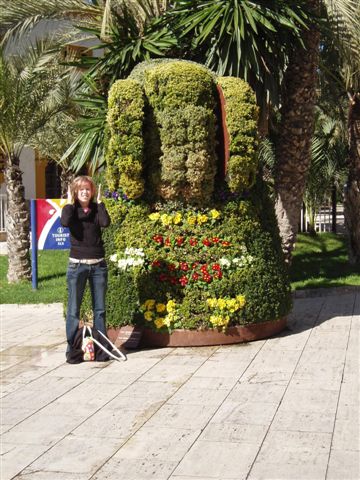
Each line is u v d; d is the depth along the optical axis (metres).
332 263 14.24
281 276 8.00
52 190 21.98
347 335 7.94
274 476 4.15
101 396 5.90
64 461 4.52
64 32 12.89
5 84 11.74
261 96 9.13
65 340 8.38
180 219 7.54
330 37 9.80
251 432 4.89
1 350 7.93
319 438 4.72
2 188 19.67
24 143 12.70
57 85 12.33
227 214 7.60
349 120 13.58
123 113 7.16
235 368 6.62
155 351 7.41
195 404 5.57
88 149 9.18
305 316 9.18
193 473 4.25
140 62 8.88
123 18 9.85
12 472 4.38
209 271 7.47
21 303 11.15
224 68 8.72
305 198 17.50
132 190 7.41
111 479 4.22
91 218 7.06
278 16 8.52
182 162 7.26
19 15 10.91
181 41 9.12
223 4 8.61
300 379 6.18
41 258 15.39
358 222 13.80
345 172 16.98
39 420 5.34
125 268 7.53
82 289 7.13
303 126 10.43
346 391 5.77
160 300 7.53
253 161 7.45
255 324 7.68
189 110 7.17
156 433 4.95
